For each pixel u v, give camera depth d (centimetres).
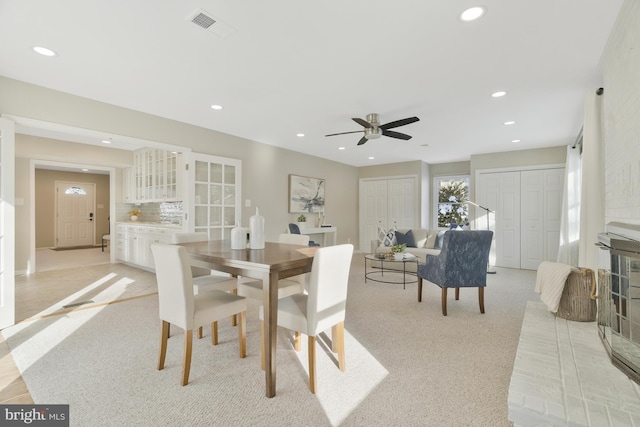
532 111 371
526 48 232
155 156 558
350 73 276
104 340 252
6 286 278
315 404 171
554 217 556
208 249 249
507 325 290
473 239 316
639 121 168
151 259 518
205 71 273
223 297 222
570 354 180
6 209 276
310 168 656
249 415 161
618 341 166
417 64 258
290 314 192
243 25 205
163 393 180
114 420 156
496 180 611
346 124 434
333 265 193
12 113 285
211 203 460
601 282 206
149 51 239
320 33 215
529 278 498
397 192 748
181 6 186
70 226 891
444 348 241
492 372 205
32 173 522
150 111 379
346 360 222
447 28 208
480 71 270
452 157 675
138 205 668
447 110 369
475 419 158
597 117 277
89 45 230
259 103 351
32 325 284
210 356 226
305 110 374
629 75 182
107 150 588
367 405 170
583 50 234
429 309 338
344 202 760
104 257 695
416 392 182
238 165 494
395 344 248
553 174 558
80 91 317
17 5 184
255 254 221
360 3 183
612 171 222
